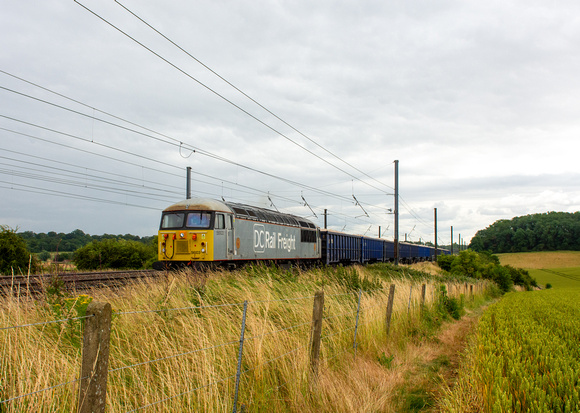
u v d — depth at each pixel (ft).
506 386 16.69
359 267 85.71
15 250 66.13
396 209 106.01
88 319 9.67
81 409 9.56
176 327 19.51
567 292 113.60
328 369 20.70
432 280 80.33
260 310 23.82
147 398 14.23
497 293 119.24
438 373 24.45
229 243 58.29
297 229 80.94
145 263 102.53
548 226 452.76
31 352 14.19
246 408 15.65
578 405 14.62
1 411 11.16
